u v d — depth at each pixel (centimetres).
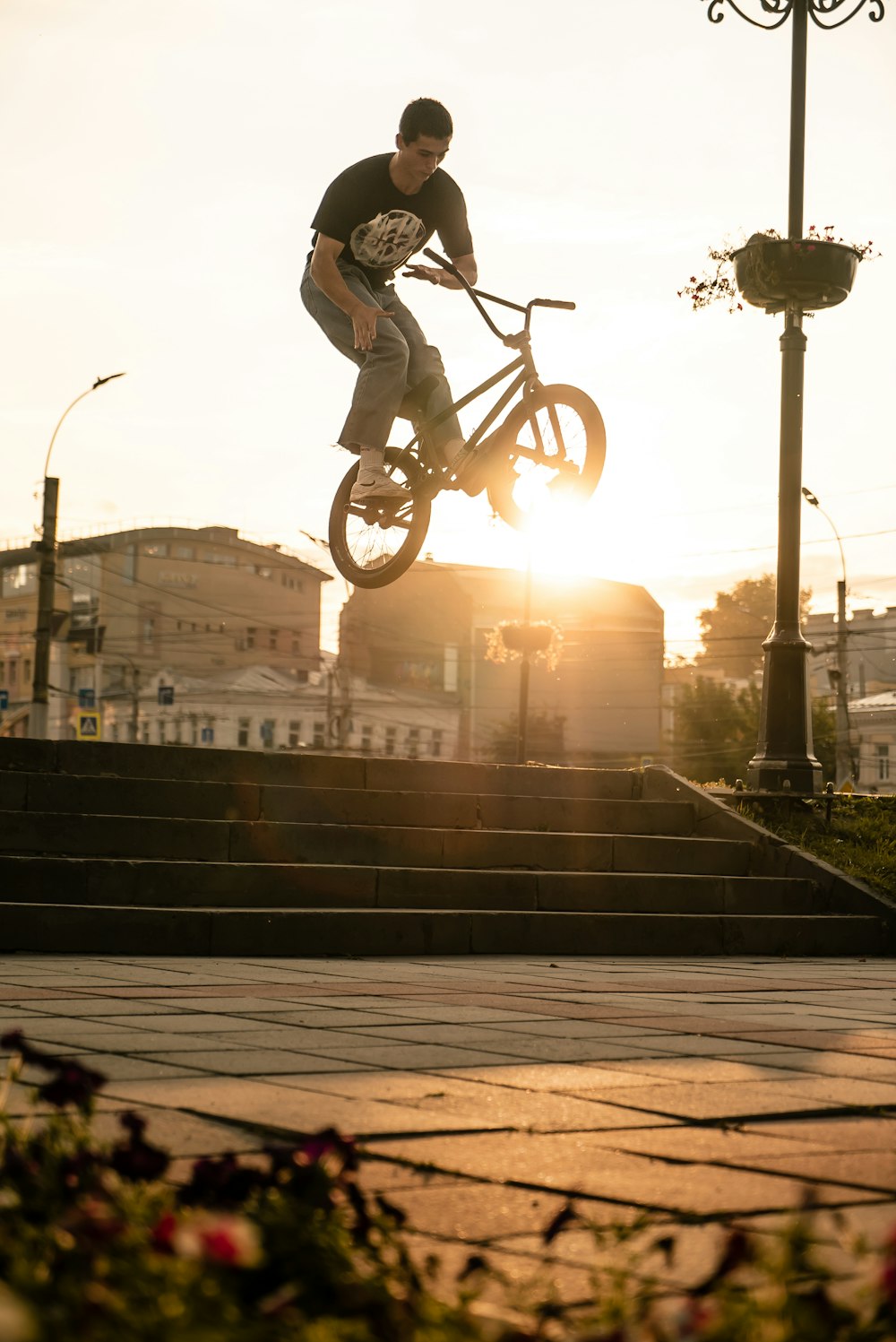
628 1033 487
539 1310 191
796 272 1176
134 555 7012
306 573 7525
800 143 1199
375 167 659
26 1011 495
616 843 997
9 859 769
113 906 766
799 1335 164
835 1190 274
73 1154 230
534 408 649
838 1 1188
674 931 897
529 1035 473
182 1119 317
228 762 970
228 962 721
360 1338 165
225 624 7200
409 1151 296
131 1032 450
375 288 700
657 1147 309
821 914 977
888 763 6425
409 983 639
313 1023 486
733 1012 562
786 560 1205
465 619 7031
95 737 3603
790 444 1209
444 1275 215
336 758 1003
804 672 1197
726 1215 254
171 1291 160
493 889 897
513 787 1072
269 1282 175
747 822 1064
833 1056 448
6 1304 142
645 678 7050
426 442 683
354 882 855
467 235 691
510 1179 277
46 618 2527
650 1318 173
